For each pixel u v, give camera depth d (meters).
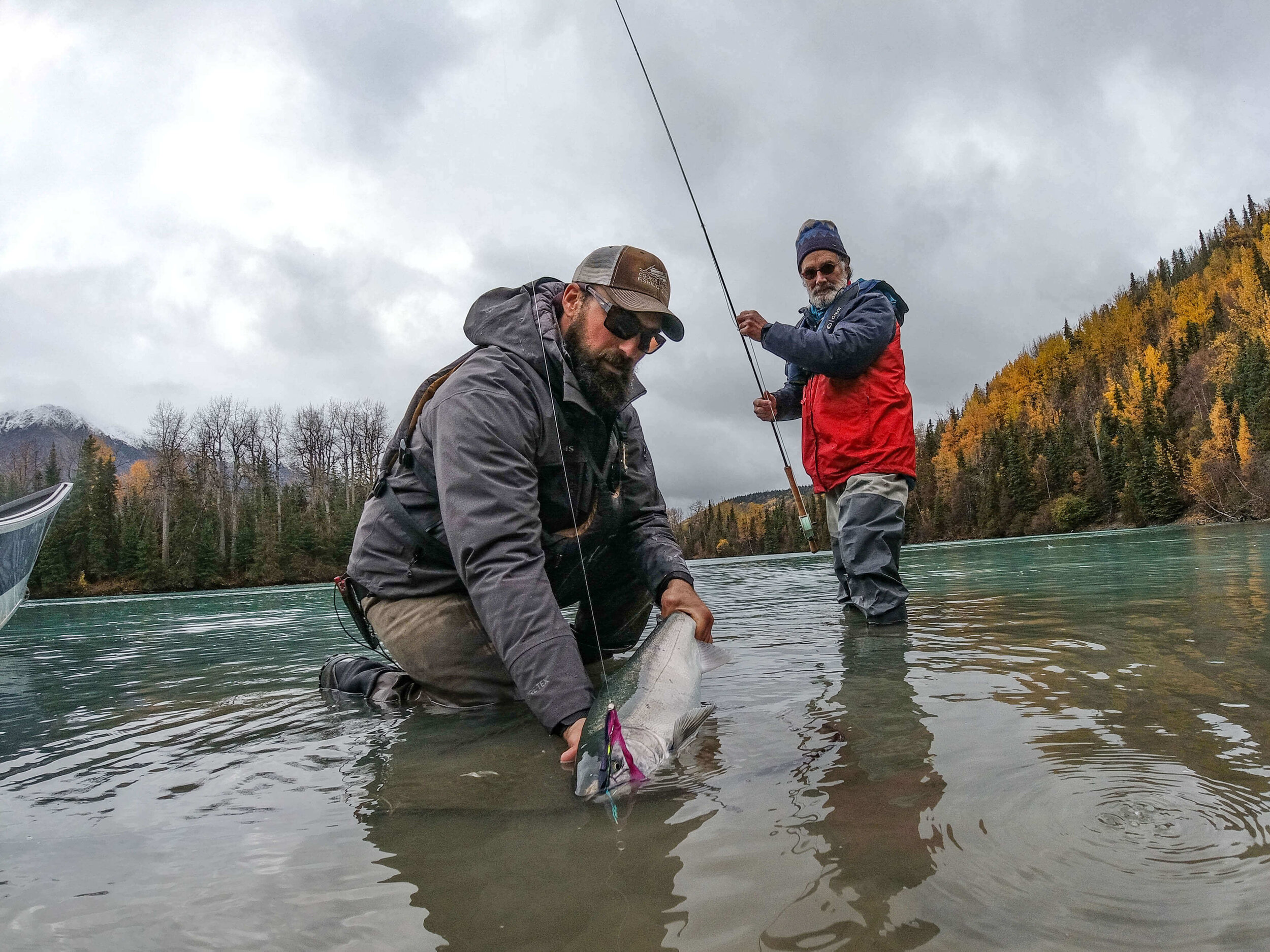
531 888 1.01
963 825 1.11
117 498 60.81
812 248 4.13
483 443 2.06
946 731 1.63
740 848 1.09
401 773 1.63
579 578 2.81
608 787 1.38
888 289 3.85
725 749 1.62
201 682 3.18
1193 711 1.68
